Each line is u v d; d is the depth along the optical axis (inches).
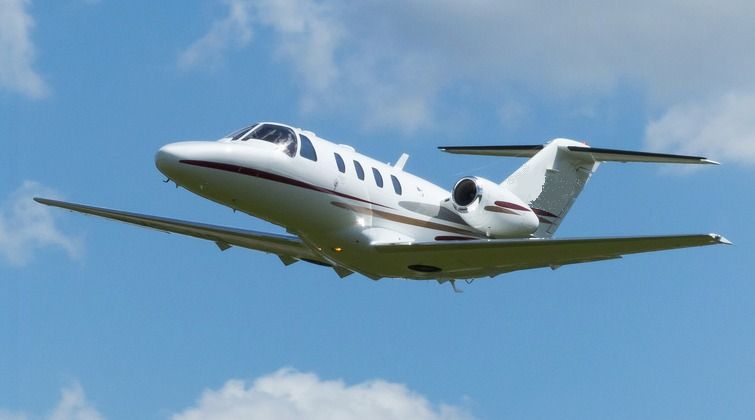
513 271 2802.7
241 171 2522.1
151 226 3038.9
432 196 2940.5
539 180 3223.4
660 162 3070.9
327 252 2795.3
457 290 2952.8
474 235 2984.7
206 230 2972.4
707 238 2380.7
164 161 2472.9
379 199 2768.2
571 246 2568.9
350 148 2797.7
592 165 3275.1
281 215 2628.0
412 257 2738.7
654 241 2454.5
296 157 2596.0
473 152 3289.9
